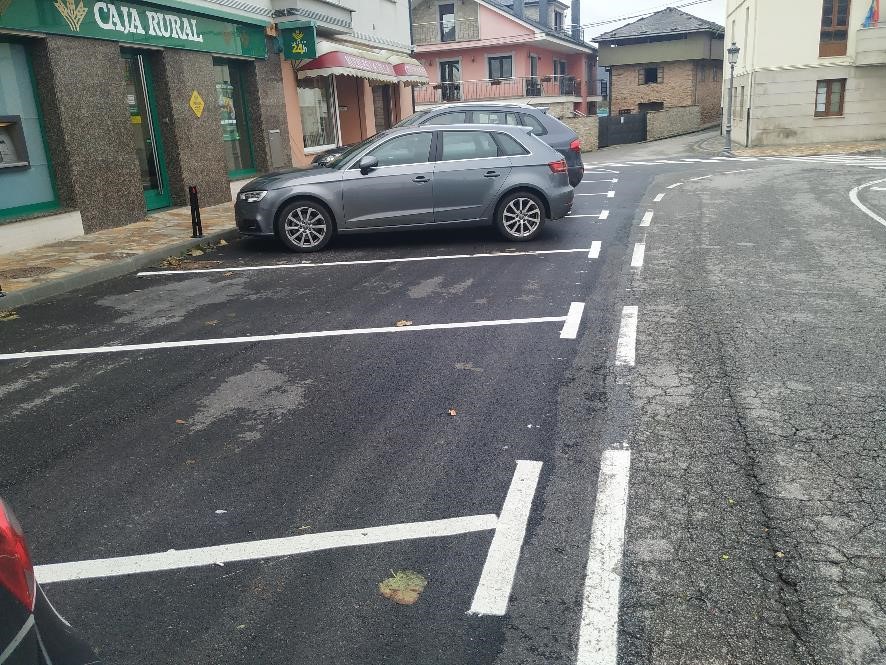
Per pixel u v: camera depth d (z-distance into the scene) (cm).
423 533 340
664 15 4725
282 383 532
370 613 288
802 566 308
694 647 265
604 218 1249
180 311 738
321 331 655
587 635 273
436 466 402
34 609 168
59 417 483
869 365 529
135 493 383
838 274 808
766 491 366
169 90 1323
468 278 836
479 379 527
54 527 354
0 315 736
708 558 315
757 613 281
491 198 1016
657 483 377
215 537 342
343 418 468
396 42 2370
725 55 3878
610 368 540
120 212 1195
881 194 1462
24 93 1054
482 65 4222
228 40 1480
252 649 270
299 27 1647
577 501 363
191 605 295
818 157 2484
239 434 450
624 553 321
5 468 414
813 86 2984
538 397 491
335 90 2011
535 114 1295
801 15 2928
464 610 288
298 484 387
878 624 274
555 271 858
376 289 800
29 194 1063
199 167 1407
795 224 1138
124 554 330
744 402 472
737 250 953
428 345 605
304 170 1035
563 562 316
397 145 1013
